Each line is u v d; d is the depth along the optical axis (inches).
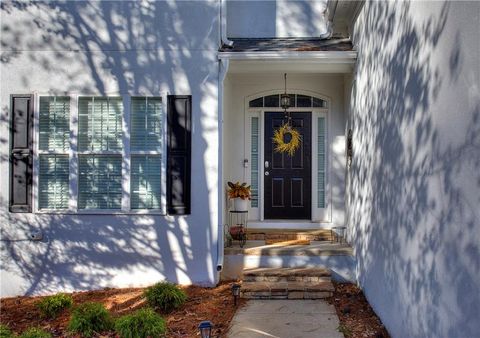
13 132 273.9
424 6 146.9
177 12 276.1
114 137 276.4
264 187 352.8
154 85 275.3
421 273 147.3
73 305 241.1
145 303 240.2
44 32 275.0
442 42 130.7
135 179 277.4
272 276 267.1
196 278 271.9
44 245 273.3
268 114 350.9
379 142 212.1
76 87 274.8
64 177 277.4
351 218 296.8
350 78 305.4
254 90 346.6
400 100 175.0
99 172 276.5
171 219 273.4
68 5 275.0
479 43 106.4
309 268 279.6
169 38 275.6
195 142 274.4
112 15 275.4
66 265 273.3
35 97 273.7
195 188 273.3
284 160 351.6
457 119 119.0
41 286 272.8
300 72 315.3
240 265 284.4
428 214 140.9
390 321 189.2
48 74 274.7
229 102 336.2
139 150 276.2
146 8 275.4
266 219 350.9
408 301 162.1
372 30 229.3
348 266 281.7
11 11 275.1
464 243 113.8
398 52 178.5
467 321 111.7
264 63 290.8
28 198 272.8
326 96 342.3
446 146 126.6
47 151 275.4
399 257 174.7
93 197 276.4
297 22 338.0
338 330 199.9
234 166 347.9
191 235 272.5
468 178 111.7
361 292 257.6
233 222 334.3
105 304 244.4
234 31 340.8
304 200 350.3
